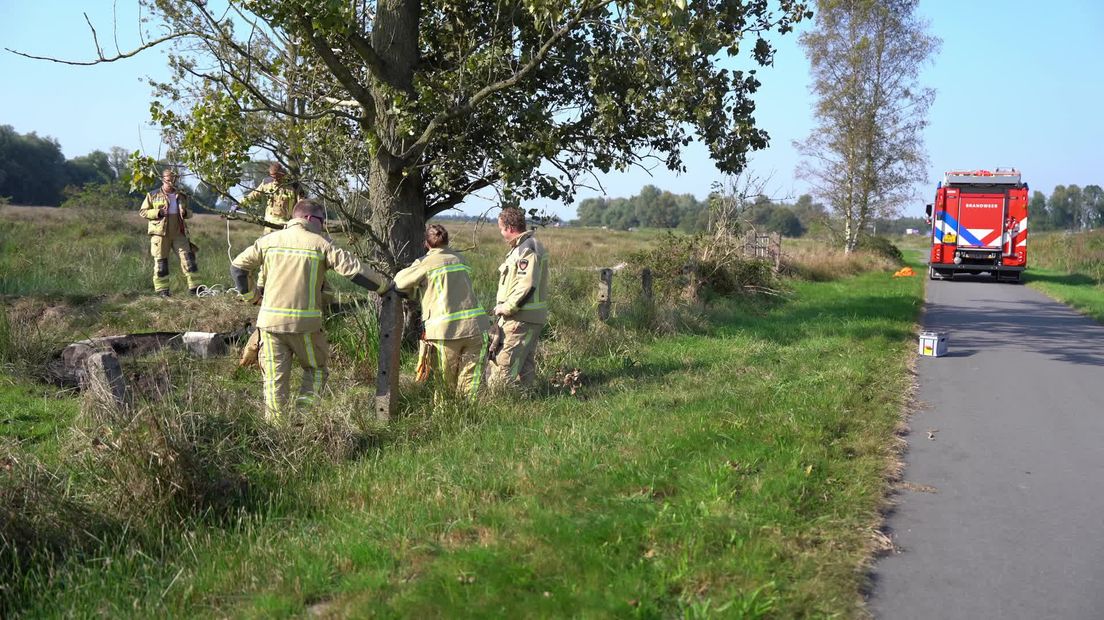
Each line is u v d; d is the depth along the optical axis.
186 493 4.54
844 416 6.79
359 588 3.66
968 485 5.43
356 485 5.02
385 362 6.31
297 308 6.13
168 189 11.23
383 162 8.69
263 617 3.48
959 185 27.34
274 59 8.70
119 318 9.16
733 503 4.61
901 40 36.78
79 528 4.20
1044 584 3.93
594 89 9.01
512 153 8.39
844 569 3.92
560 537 4.11
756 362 9.61
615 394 7.64
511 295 7.38
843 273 26.73
